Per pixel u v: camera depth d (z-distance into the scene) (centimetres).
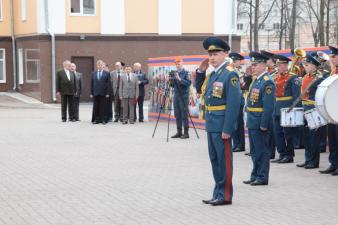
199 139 1766
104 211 879
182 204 920
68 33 3372
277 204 916
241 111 1491
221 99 900
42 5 3338
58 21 3347
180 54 3547
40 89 3356
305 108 1220
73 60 3394
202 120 2003
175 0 3516
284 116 1216
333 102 1034
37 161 1359
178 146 1611
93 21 3412
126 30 3466
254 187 1047
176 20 3525
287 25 5209
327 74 1220
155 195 986
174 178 1138
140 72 2322
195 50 3569
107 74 2250
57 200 954
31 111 2894
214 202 907
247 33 6419
